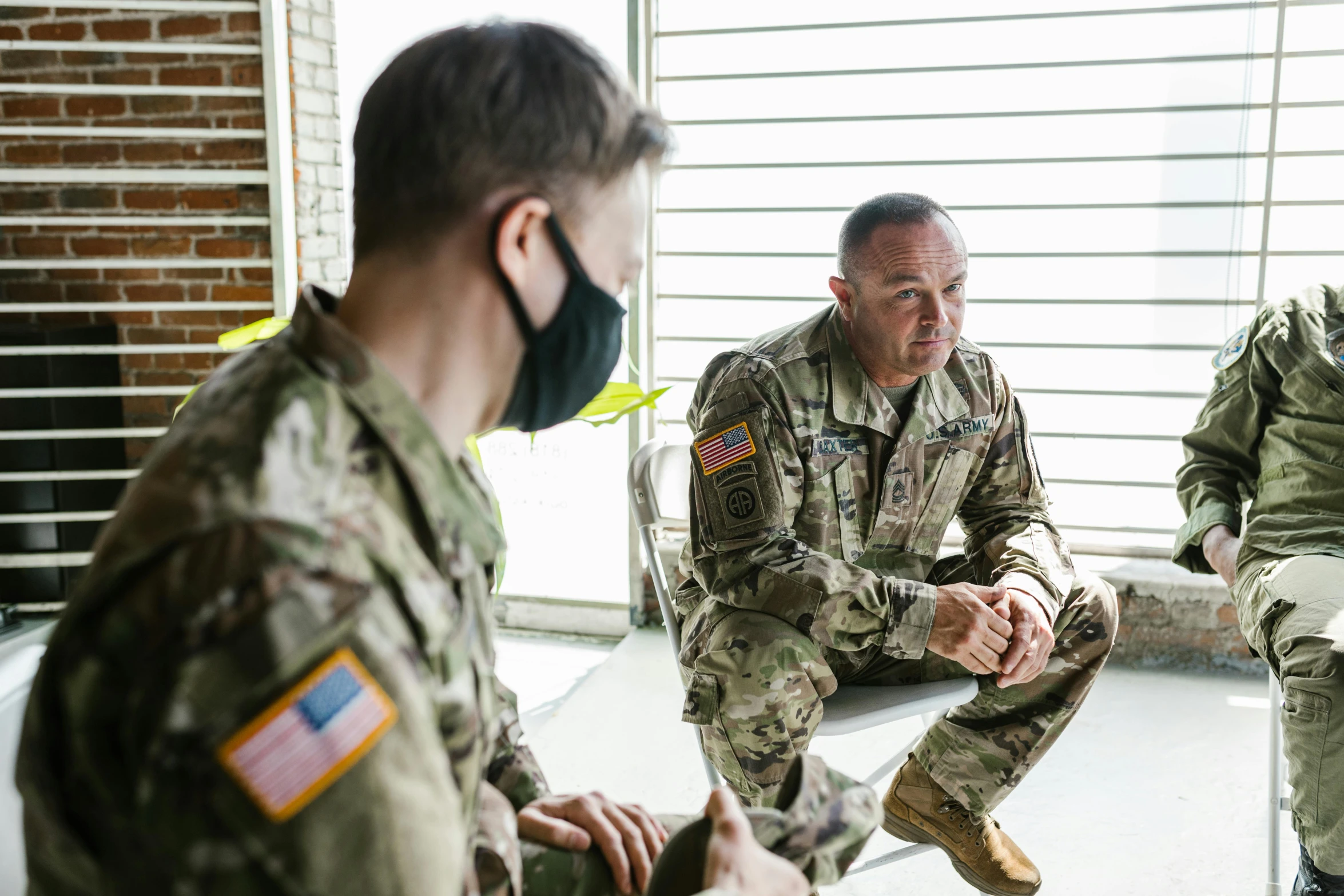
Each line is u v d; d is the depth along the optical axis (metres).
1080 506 3.30
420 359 0.77
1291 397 2.19
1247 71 2.95
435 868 0.64
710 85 3.23
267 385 0.70
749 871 0.83
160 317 3.31
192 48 3.07
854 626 1.79
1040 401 3.25
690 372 3.42
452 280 0.76
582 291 0.79
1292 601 1.90
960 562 2.17
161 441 0.78
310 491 0.65
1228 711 2.90
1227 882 2.14
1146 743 2.73
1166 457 3.22
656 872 0.91
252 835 0.59
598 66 0.79
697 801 2.48
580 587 3.52
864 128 3.17
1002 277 3.19
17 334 3.13
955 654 1.78
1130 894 2.10
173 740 0.58
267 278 3.25
